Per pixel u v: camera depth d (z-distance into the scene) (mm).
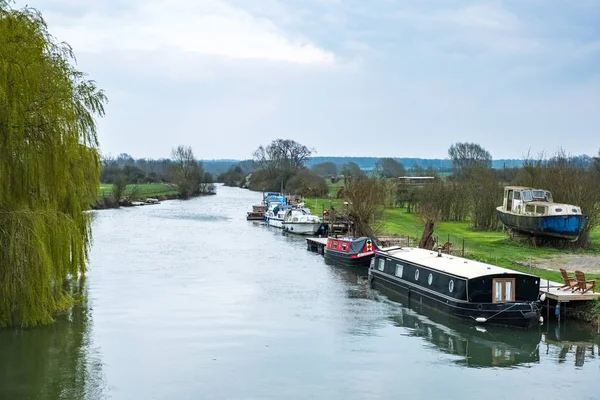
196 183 175750
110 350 28016
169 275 46375
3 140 26688
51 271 28109
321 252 61062
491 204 72312
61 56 30703
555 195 61781
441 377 25328
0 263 26875
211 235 76188
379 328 32469
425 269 37812
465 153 171000
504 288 32938
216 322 33062
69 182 31312
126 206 128250
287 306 37062
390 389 23922
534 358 27781
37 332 28984
